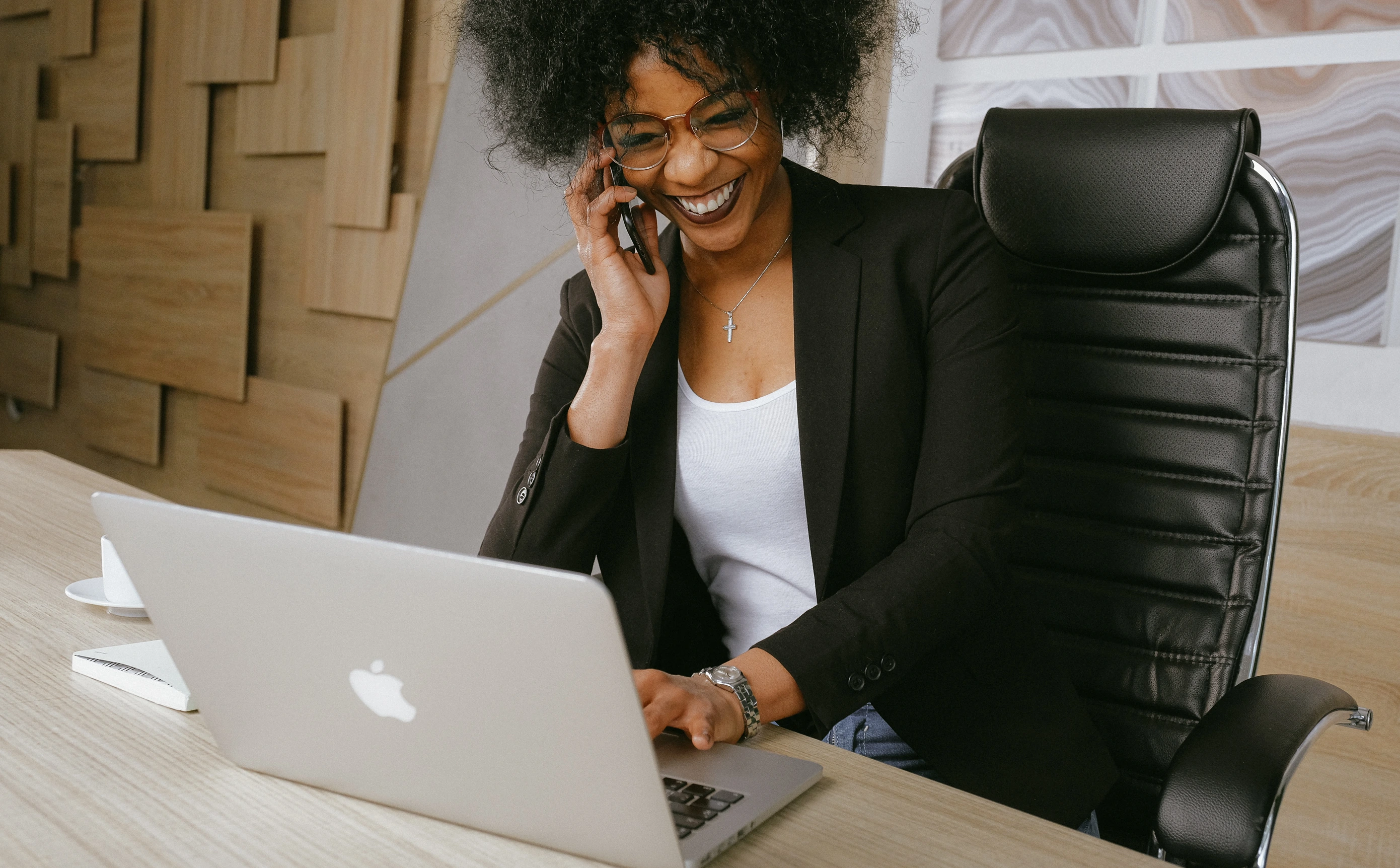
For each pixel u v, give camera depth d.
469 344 2.75
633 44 1.13
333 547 0.66
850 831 0.74
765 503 1.24
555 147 1.29
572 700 0.63
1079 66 2.04
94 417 4.09
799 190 1.30
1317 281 1.87
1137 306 1.29
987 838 0.74
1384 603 1.79
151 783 0.78
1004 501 1.15
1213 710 0.95
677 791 0.78
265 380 3.38
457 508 2.81
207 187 3.62
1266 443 1.22
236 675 0.75
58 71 4.28
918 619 1.04
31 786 0.76
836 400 1.20
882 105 2.23
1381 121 1.77
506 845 0.71
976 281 1.22
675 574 1.33
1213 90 1.92
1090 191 1.27
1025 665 1.20
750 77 1.16
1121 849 0.73
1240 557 1.22
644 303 1.21
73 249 4.21
